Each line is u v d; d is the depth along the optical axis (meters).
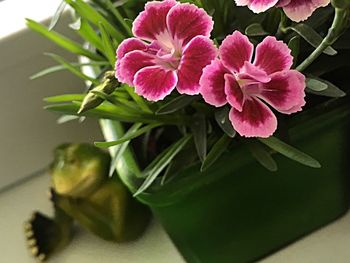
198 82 0.31
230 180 0.37
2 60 0.44
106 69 0.39
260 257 0.43
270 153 0.35
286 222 0.41
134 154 0.38
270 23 0.36
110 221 0.44
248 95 0.32
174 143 0.37
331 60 0.36
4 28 0.44
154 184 0.36
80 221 0.45
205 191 0.37
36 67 0.46
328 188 0.41
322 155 0.39
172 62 0.32
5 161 0.48
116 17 0.39
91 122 0.50
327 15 0.35
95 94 0.33
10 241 0.47
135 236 0.45
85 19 0.37
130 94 0.35
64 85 0.48
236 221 0.40
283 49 0.32
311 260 0.42
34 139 0.49
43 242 0.46
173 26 0.32
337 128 0.38
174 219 0.38
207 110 0.36
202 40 0.31
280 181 0.39
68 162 0.43
